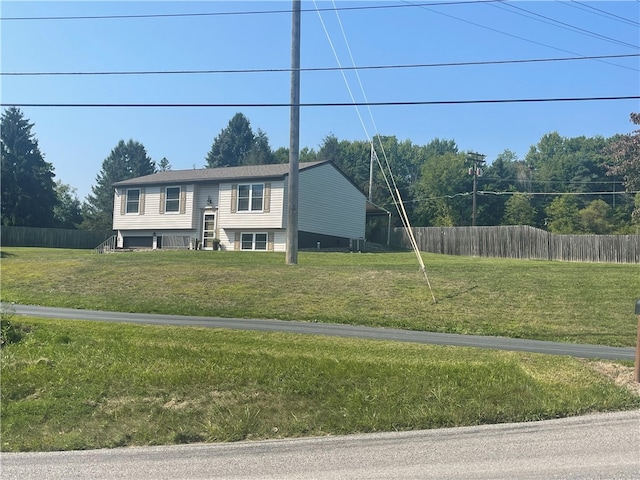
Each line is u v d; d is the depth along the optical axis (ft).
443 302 50.16
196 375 25.46
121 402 22.94
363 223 136.05
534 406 22.07
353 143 271.49
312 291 55.52
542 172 253.65
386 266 70.85
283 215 108.37
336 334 39.22
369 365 27.50
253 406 22.44
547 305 48.39
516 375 26.21
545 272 63.98
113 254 94.58
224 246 114.42
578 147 282.36
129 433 20.42
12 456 18.63
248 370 26.23
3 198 194.59
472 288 55.01
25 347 32.04
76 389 24.02
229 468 17.17
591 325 42.24
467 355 31.53
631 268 68.59
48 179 206.49
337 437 19.86
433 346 34.60
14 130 200.03
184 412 22.00
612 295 51.19
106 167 301.02
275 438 20.07
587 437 19.22
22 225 198.90
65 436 20.10
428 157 283.18
